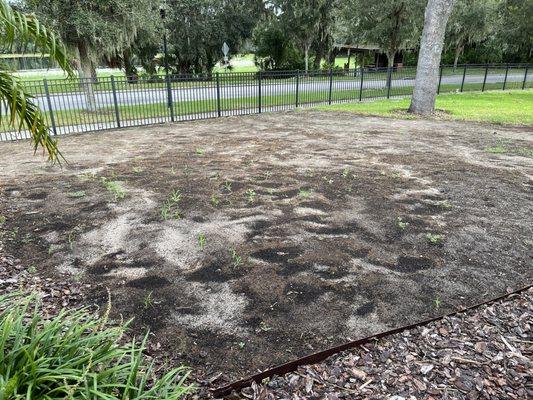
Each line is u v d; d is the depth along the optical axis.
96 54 14.95
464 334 2.98
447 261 4.01
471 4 32.19
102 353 2.11
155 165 7.47
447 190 6.11
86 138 10.41
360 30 29.44
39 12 12.16
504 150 8.80
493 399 2.40
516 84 24.78
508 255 4.16
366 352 2.79
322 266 3.87
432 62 13.84
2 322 2.15
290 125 12.11
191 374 2.59
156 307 3.27
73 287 3.54
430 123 12.56
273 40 34.09
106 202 5.53
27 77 24.05
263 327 3.04
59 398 1.78
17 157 8.34
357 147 9.03
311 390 2.47
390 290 3.51
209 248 4.22
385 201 5.60
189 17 29.77
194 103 14.09
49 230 4.66
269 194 5.83
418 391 2.45
